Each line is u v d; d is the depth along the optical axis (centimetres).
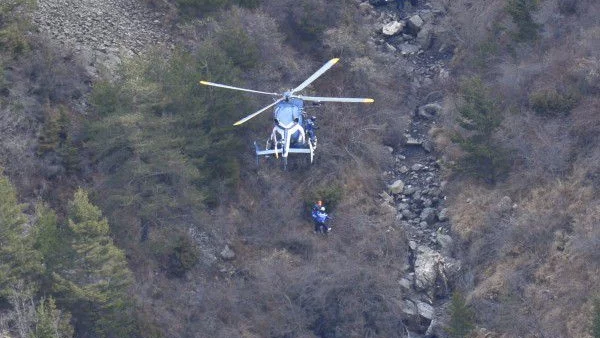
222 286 11094
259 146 11888
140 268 10744
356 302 11062
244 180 11844
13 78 10969
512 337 10619
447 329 10444
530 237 11244
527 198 11569
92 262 9531
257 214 11712
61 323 9156
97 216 9606
